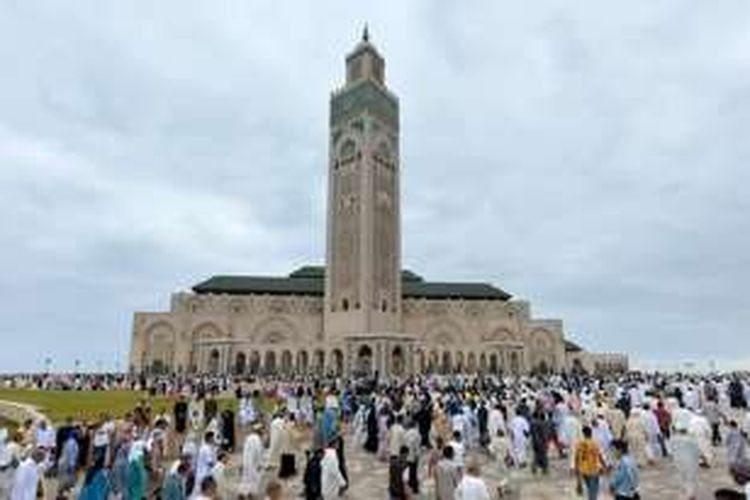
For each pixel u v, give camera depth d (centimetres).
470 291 14525
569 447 2761
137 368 12638
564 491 2359
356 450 3531
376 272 12306
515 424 2741
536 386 5928
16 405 4441
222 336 13112
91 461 2241
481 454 3180
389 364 10819
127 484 1903
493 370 13362
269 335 13375
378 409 3578
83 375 10731
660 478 2586
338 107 13350
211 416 3641
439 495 1784
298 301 13662
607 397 3669
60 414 4234
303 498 2331
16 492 1780
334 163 13238
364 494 2427
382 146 13088
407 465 2162
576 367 14500
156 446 2264
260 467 2336
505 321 14262
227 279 14012
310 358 11988
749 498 1002
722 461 2945
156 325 12938
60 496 2233
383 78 13988
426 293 14200
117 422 2623
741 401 4547
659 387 4847
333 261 12738
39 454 1878
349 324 11981
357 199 12519
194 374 11094
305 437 3669
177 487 1716
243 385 7588
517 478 2484
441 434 2895
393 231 13112
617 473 1767
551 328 14462
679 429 2253
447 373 12131
